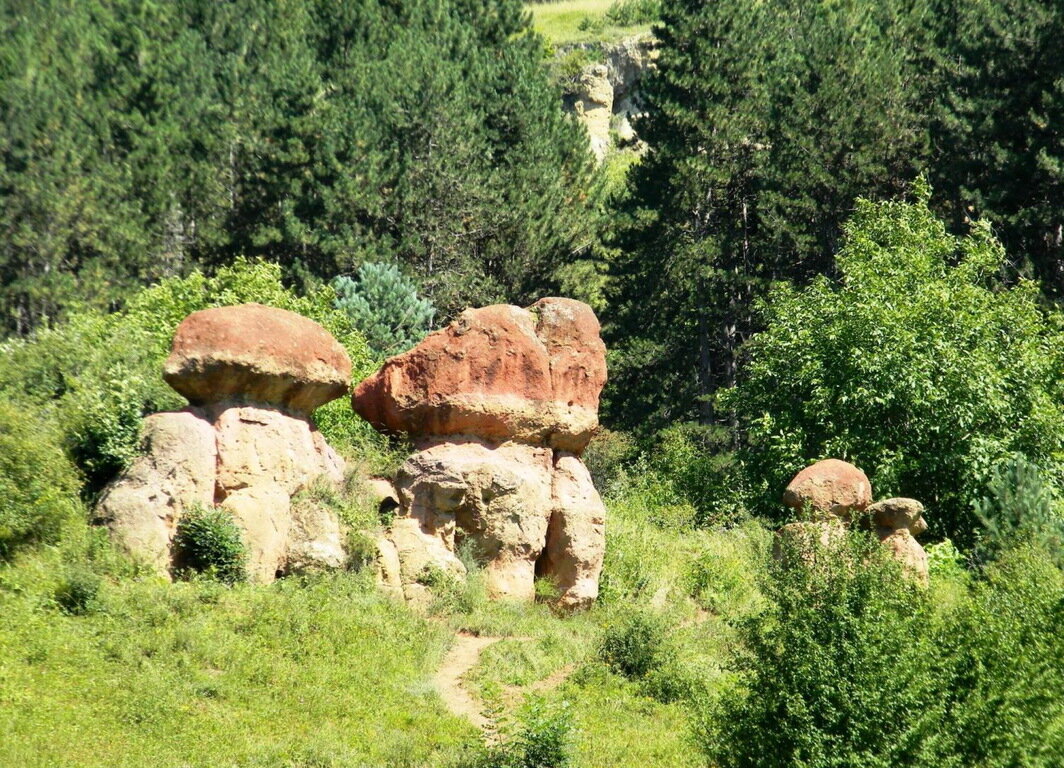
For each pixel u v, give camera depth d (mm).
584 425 45938
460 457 43469
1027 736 28797
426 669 36500
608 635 39562
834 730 29172
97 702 30703
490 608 41719
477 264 96250
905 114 92938
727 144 95125
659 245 92875
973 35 94750
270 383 40750
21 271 96562
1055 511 50938
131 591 35531
